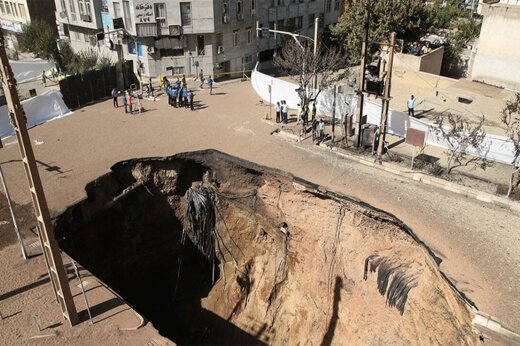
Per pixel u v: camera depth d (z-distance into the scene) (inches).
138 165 1113.4
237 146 1200.8
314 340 956.6
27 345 675.4
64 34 2361.0
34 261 841.5
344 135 1221.1
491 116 1412.4
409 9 1849.2
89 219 1021.2
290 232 1032.8
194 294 1157.1
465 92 1578.5
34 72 2027.6
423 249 791.1
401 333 801.6
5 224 935.0
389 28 1839.3
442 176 1047.0
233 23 1927.9
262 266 1085.1
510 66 1595.7
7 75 578.2
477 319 641.6
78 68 1921.8
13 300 756.0
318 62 1390.3
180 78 1894.7
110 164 1112.2
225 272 1133.1
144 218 1122.0
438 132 1139.9
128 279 1125.1
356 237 915.4
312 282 991.6
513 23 1546.5
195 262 1186.6
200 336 1082.7
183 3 1780.3
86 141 1257.4
